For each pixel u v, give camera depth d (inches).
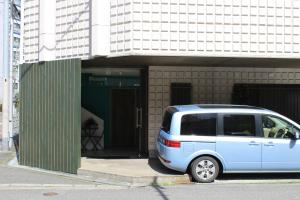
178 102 641.6
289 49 522.0
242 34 514.3
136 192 435.5
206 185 471.8
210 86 645.9
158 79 637.9
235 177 513.7
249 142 485.4
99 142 737.0
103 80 764.6
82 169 527.8
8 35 698.2
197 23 508.4
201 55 508.1
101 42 521.3
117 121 768.9
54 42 580.7
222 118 489.1
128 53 504.1
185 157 481.1
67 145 547.8
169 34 505.0
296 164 489.4
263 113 493.4
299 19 523.8
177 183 480.1
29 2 615.2
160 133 524.4
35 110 590.9
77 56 555.5
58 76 561.9
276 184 477.7
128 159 613.0
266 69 657.0
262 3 518.3
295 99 662.5
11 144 724.0
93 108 764.6
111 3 522.0
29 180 499.2
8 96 709.3
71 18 561.6
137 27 501.7
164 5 505.4
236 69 650.2
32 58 609.9
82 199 405.4
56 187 465.7
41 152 581.0
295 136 489.7
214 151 482.6
